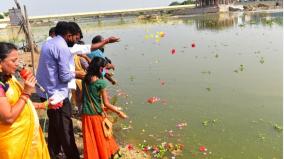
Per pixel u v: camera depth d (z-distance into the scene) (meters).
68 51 5.58
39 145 4.38
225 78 12.28
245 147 6.86
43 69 5.59
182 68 14.61
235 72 13.12
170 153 6.73
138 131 7.86
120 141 7.35
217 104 9.47
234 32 28.52
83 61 7.48
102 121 5.76
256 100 9.60
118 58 18.67
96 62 5.65
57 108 5.65
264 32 26.34
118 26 61.06
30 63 16.42
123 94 10.95
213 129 7.80
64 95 5.69
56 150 6.19
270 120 8.14
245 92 10.42
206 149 6.83
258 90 10.52
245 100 9.67
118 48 23.06
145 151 6.86
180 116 8.70
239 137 7.31
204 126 7.99
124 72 14.55
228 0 98.62
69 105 5.84
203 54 17.81
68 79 5.60
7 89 4.08
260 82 11.41
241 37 24.30
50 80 5.56
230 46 19.91
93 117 5.69
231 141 7.15
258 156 6.47
